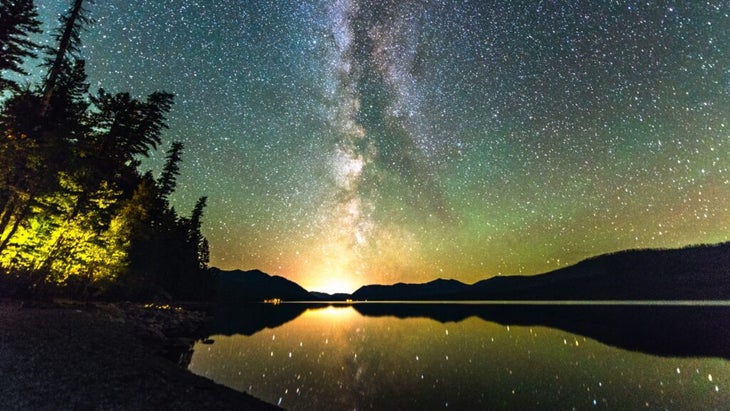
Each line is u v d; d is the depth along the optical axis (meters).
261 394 14.57
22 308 20.17
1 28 23.34
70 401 7.84
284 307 133.00
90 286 32.75
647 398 15.58
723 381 18.09
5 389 7.84
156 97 34.62
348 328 44.38
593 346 29.36
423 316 75.62
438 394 15.82
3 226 22.39
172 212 65.81
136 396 9.03
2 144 22.23
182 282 66.50
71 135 26.34
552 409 14.23
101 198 27.39
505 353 26.02
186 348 23.30
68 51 22.34
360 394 15.46
